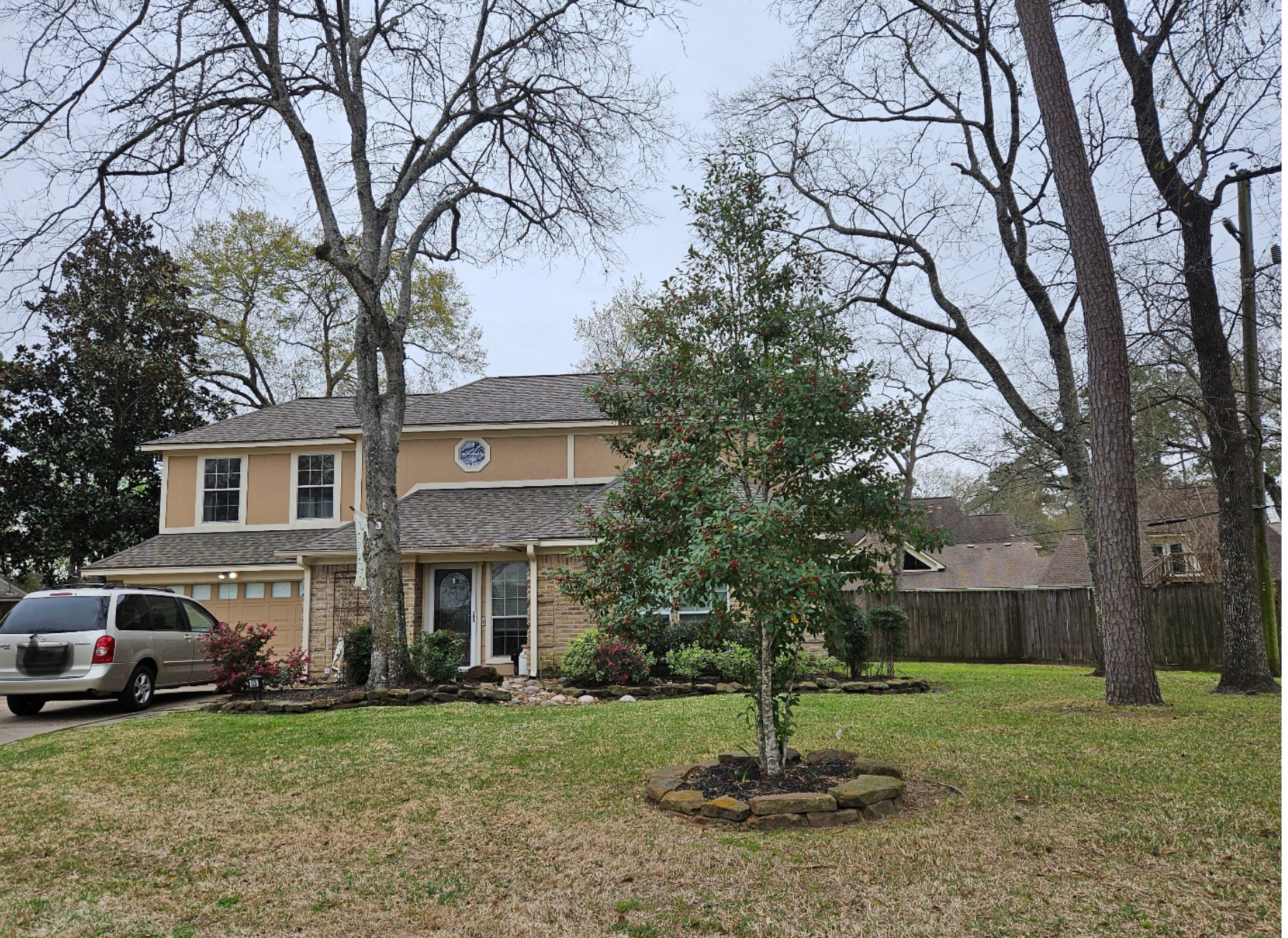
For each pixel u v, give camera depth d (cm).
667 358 661
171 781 725
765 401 622
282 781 714
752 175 677
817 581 519
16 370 2409
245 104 1339
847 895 422
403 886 462
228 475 2058
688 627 1381
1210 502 2458
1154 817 532
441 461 1964
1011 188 1648
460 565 1694
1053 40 1137
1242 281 1334
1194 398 1568
